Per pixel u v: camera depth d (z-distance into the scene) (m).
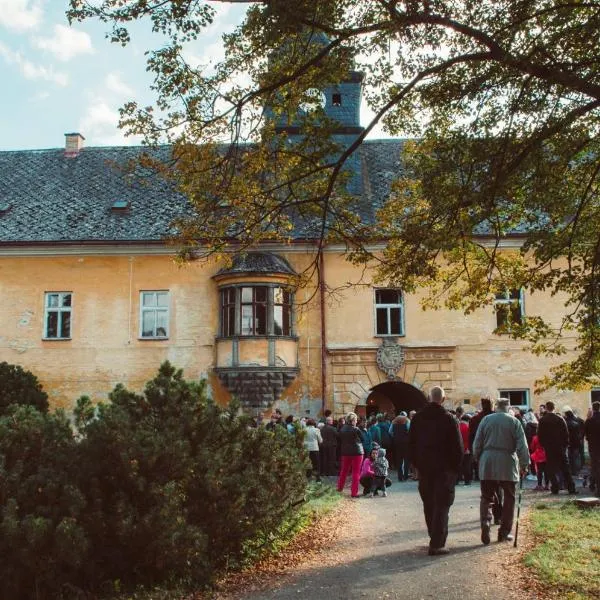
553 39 9.48
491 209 10.05
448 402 27.03
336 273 27.67
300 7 10.02
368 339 27.33
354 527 12.77
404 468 21.47
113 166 13.52
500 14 9.83
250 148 12.51
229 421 9.98
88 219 28.94
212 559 9.23
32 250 28.05
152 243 27.81
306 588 8.52
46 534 7.54
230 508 8.95
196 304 27.73
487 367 27.23
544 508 13.71
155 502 8.40
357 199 13.26
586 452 26.05
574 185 11.41
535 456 17.62
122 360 27.59
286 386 26.97
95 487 8.22
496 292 13.41
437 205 10.69
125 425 8.50
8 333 27.86
